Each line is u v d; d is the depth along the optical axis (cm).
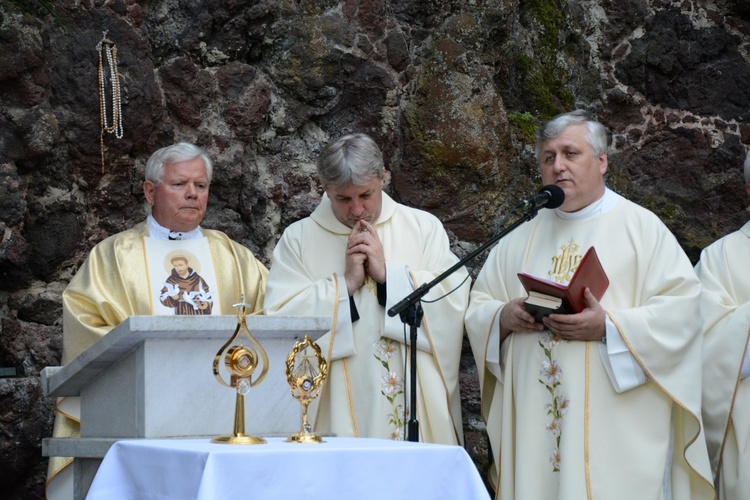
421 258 588
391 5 796
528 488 525
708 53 885
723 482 582
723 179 865
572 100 847
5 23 649
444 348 567
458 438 577
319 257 590
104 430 429
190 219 591
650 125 876
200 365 396
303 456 328
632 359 514
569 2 866
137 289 571
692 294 531
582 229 556
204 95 732
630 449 515
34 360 671
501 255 588
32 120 655
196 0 732
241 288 601
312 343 383
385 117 778
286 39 761
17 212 648
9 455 638
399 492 345
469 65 777
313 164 771
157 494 339
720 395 579
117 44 695
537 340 538
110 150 691
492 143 765
